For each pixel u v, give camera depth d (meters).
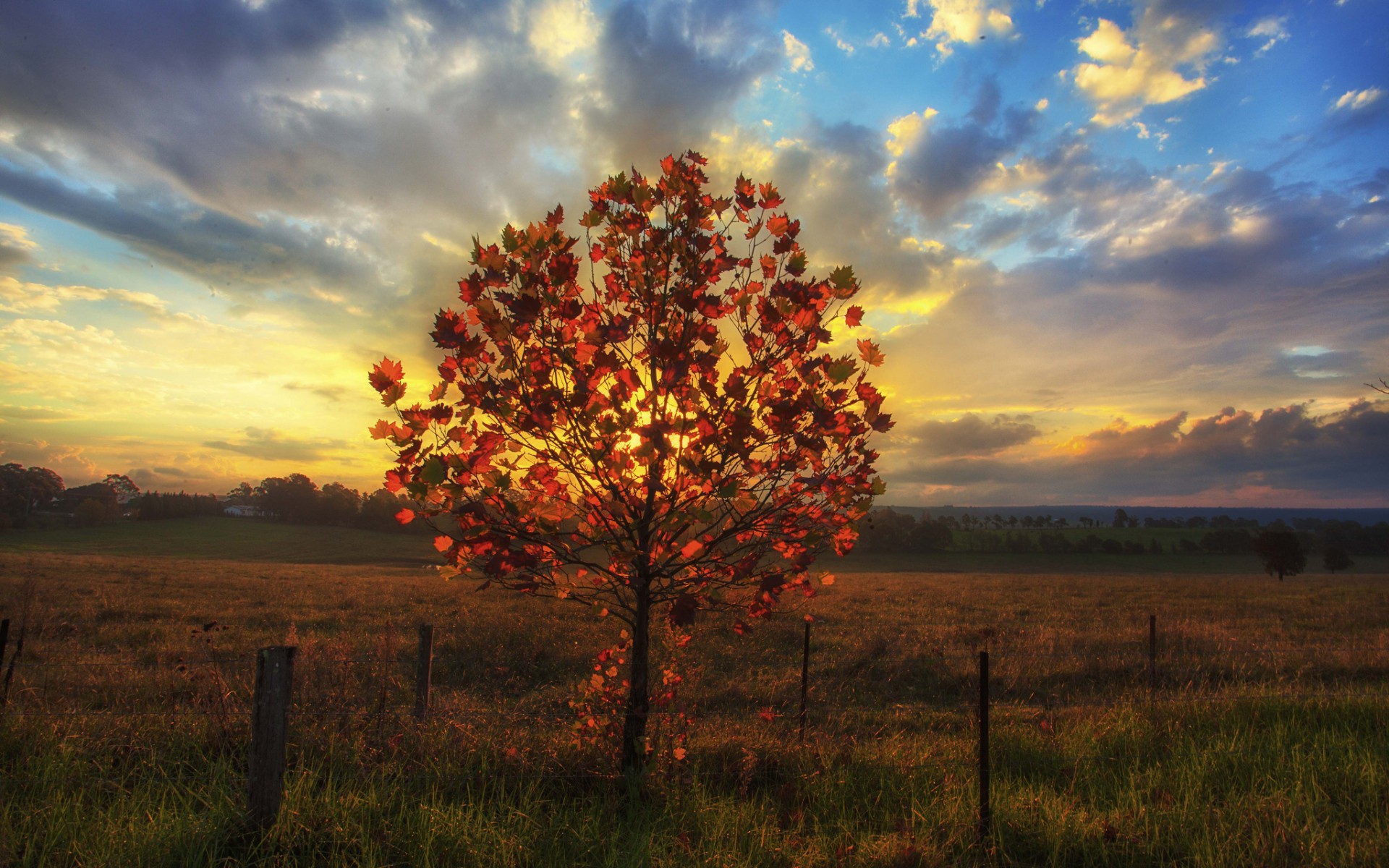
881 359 3.88
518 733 4.50
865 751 5.08
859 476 3.85
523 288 3.57
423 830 3.38
